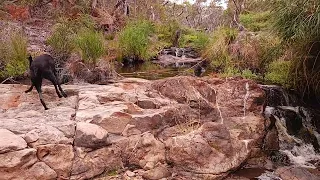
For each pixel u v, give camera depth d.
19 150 4.17
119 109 5.27
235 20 17.12
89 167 4.58
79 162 4.54
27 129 4.59
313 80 6.83
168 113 5.58
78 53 9.02
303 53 6.79
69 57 8.77
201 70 10.35
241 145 5.57
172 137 5.30
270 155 5.98
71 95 6.27
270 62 8.98
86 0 16.50
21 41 8.34
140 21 16.34
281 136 6.38
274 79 8.28
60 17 13.95
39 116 5.14
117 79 7.82
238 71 9.57
